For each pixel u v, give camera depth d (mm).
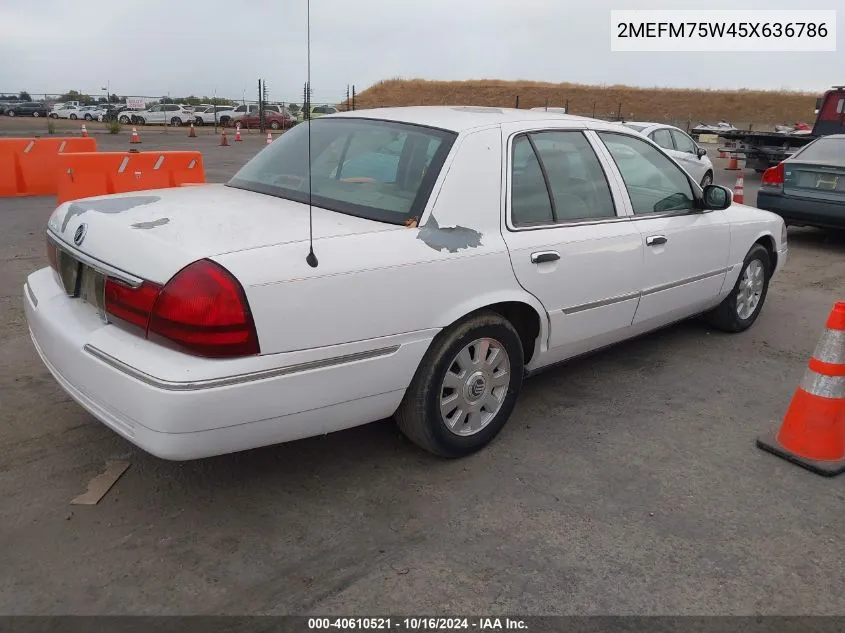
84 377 2867
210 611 2523
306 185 3613
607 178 4207
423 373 3287
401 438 3801
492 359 3586
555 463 3621
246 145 25438
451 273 3230
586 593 2682
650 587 2727
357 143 3717
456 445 3520
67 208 3416
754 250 5621
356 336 2943
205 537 2926
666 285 4590
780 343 5621
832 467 3607
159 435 2611
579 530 3064
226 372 2621
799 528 3146
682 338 5660
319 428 3008
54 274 3545
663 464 3658
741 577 2807
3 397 4051
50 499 3127
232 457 3555
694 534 3070
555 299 3777
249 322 2641
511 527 3064
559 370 4887
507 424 4031
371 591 2650
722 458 3744
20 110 44875
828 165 9219
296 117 42625
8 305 5703
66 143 12352
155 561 2770
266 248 2762
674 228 4566
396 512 3146
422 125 3654
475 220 3418
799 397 3740
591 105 74750
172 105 42312
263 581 2684
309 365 2828
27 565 2715
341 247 2928
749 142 18047
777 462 3723
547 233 3719
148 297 2670
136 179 11117
